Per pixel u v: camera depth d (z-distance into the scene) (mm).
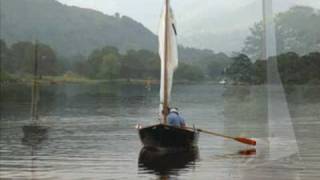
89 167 19656
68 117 52375
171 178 16875
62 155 23984
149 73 76312
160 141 23844
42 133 37000
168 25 22422
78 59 115562
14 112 56219
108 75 106000
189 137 23438
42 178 16938
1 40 103375
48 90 96312
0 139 33125
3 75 91125
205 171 17453
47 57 99312
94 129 40312
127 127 42000
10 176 17391
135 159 21953
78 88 103000
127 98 81688
